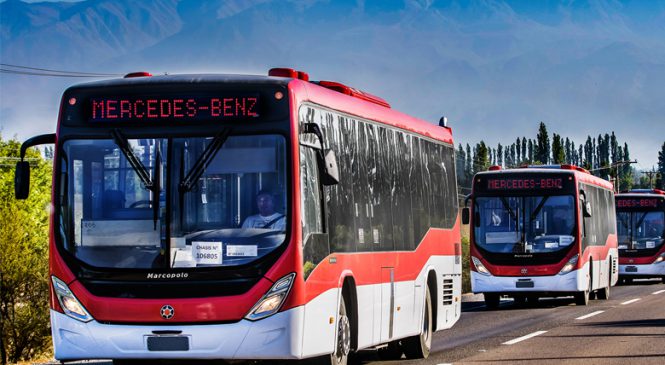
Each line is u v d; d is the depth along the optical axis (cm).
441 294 2184
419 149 2066
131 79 1454
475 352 2138
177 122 1430
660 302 3894
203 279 1393
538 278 3581
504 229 3622
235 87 1432
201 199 1412
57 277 1429
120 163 1430
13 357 2789
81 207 1434
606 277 4247
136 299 1399
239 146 1421
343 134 1620
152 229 1411
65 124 1452
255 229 1405
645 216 5753
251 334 1386
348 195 1616
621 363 1909
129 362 1501
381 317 1758
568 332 2611
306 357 1434
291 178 1412
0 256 2753
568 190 3606
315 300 1450
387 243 1798
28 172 1470
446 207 2272
